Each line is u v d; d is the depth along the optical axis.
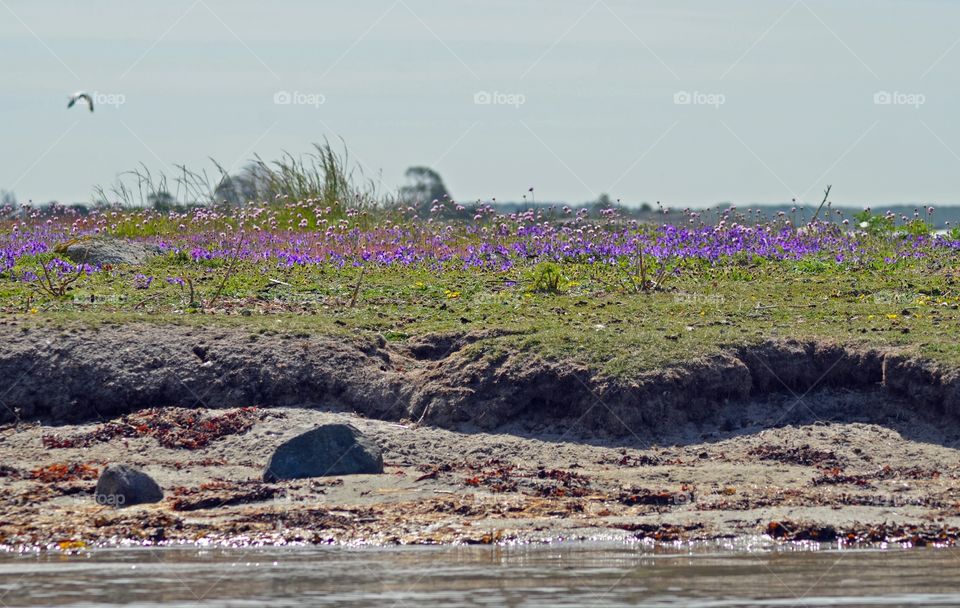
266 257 60.44
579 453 36.06
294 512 29.88
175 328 41.53
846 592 24.44
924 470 34.47
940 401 37.28
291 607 23.28
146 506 30.55
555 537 28.55
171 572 25.64
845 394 39.12
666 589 24.56
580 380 38.16
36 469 33.50
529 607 23.31
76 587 24.59
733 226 65.25
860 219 71.25
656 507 30.80
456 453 36.03
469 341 41.56
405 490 32.03
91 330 40.75
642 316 44.50
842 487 32.62
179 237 67.19
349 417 38.28
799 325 42.62
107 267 56.38
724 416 38.31
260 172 78.69
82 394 38.56
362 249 61.50
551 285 51.38
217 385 39.25
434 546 27.91
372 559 26.78
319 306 47.47
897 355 38.44
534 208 70.44
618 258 58.38
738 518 29.72
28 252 60.12
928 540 28.39
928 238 66.81
